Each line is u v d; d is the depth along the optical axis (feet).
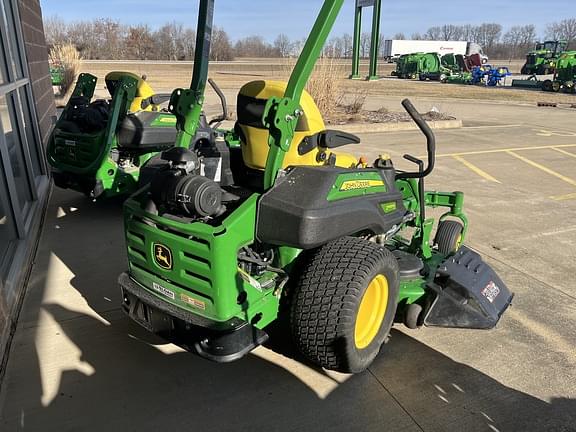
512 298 11.75
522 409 8.83
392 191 10.35
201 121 17.99
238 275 8.20
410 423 8.48
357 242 9.17
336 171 8.69
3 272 12.28
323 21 7.78
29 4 23.24
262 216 8.25
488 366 9.99
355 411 8.72
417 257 11.51
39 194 19.21
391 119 44.04
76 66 69.36
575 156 31.45
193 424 8.38
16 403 8.81
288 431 8.25
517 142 36.40
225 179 10.00
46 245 15.60
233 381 9.44
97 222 17.74
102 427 8.29
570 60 80.89
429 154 10.09
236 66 143.02
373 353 9.69
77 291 12.72
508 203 21.01
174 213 8.60
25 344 10.49
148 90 20.08
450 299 10.36
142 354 10.23
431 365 10.00
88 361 9.98
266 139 8.90
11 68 17.13
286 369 9.79
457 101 66.03
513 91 83.15
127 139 17.88
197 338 8.33
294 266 9.18
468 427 8.41
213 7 9.50
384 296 9.64
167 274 8.65
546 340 10.90
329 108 43.96
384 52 189.16
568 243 16.55
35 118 21.17
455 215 14.23
